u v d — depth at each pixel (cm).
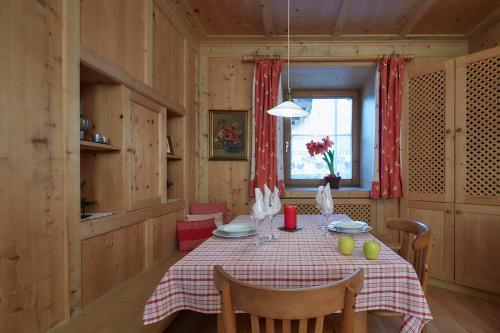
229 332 82
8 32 108
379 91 316
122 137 180
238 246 142
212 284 112
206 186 336
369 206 326
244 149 333
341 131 398
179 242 252
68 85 134
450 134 250
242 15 275
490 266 229
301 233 170
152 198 219
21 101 112
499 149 227
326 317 137
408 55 315
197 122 331
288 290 74
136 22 198
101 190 180
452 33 309
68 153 134
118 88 179
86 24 148
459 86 246
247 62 332
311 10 265
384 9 263
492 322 196
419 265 147
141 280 185
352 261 119
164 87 243
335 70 340
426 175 269
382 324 195
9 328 108
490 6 259
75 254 138
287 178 396
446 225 253
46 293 123
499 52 224
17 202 111
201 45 334
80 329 127
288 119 398
